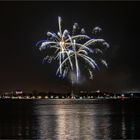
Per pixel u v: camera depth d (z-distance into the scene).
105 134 74.31
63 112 146.62
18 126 90.00
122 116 120.19
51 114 133.25
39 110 169.38
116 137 70.62
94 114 130.88
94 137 70.50
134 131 78.62
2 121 104.00
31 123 97.19
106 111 154.00
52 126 89.06
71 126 88.56
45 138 70.06
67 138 69.62
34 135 73.94
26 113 142.88
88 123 95.56
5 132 78.75
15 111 161.88
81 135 73.06
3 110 174.12
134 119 107.56
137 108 190.12
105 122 98.12
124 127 85.94
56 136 72.25
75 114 131.50
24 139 69.38
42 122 99.50
